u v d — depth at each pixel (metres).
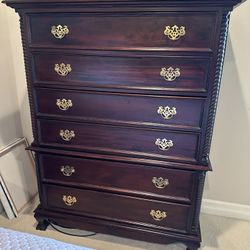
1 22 1.70
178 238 1.44
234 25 1.44
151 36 1.11
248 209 1.80
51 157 1.48
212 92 1.14
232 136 1.67
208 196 1.86
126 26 1.12
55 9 1.14
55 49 1.22
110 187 1.46
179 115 1.21
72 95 1.30
